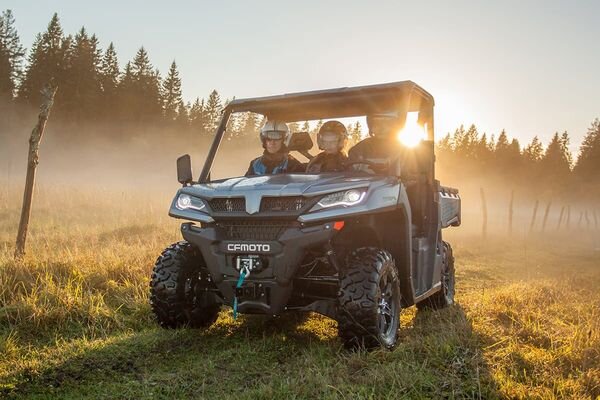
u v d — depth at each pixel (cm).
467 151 10725
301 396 342
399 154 494
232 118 596
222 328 521
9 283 573
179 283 484
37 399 355
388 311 448
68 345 459
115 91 7075
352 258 436
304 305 455
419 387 348
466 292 813
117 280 664
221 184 476
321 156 552
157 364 421
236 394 355
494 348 443
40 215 1444
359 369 391
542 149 11588
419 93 548
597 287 796
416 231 561
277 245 420
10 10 6353
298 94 546
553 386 362
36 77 6316
